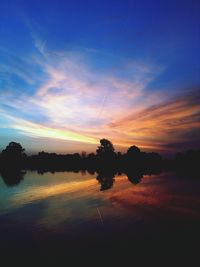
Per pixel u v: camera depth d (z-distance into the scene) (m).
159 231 21.78
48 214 28.59
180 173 97.12
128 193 44.31
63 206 33.12
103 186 55.88
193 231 21.70
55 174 102.44
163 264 15.80
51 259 16.92
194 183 58.41
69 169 144.50
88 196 41.53
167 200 36.62
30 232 22.25
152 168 138.50
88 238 20.44
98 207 32.06
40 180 73.56
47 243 19.61
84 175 93.75
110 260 16.53
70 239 20.33
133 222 24.67
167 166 150.50
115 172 110.69
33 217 27.36
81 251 17.98
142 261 16.25
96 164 171.62
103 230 22.34
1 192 48.00
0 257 17.36
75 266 15.92
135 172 107.88
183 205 32.72
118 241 19.67
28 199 39.41
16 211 30.56
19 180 74.25
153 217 26.45
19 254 17.75
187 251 17.53
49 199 38.91
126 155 164.12
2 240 20.47
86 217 26.88
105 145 173.62
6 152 179.12
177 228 22.58
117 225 23.73
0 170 140.00
